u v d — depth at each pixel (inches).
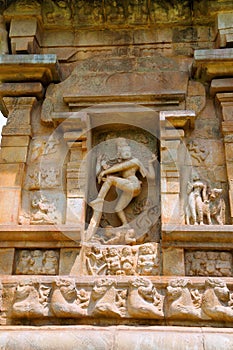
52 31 217.9
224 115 193.3
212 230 170.9
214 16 207.5
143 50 211.8
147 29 215.2
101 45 213.9
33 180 190.5
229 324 157.5
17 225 176.2
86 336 148.2
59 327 155.0
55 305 160.7
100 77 203.8
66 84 204.7
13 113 200.2
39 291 165.8
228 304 158.4
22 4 210.2
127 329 152.3
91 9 212.7
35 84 202.4
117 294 163.8
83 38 215.8
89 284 166.2
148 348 142.6
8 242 178.4
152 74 203.0
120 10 211.8
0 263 175.0
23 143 195.0
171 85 200.2
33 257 177.8
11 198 185.0
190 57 208.5
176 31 213.8
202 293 162.2
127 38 213.9
